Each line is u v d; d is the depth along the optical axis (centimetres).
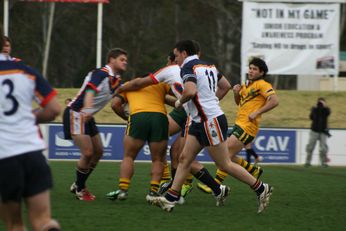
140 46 11938
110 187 3316
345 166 5350
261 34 6294
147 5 12212
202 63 2398
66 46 12106
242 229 2192
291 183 3738
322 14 6325
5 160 1452
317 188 3494
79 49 12181
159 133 2664
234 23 12288
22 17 11575
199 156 5259
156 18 12406
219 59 12525
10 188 1466
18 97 1480
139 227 2188
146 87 2675
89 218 2342
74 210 2519
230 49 12588
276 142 5378
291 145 5397
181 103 2338
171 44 12331
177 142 2884
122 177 2700
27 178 1488
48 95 1524
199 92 2372
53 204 2667
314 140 5188
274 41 6309
